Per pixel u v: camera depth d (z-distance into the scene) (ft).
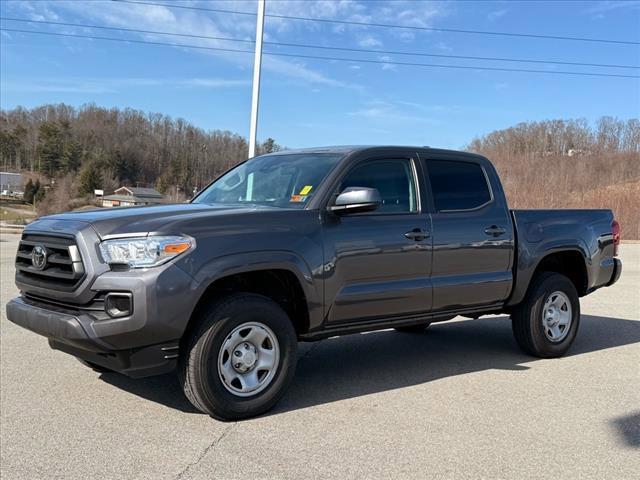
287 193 16.47
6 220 182.60
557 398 16.37
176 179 429.79
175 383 17.22
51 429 13.67
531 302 20.35
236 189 18.10
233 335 14.01
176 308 12.95
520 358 20.85
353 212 15.92
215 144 463.83
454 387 17.28
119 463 11.93
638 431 14.02
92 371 18.33
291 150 19.04
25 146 541.34
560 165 230.89
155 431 13.58
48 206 288.30
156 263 12.91
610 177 211.00
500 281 19.22
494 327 26.66
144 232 13.07
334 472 11.60
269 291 15.66
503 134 292.61
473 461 12.21
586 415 15.05
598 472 11.81
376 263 16.30
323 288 15.30
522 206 180.75
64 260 13.58
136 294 12.68
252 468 11.74
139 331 12.75
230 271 13.67
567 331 21.15
